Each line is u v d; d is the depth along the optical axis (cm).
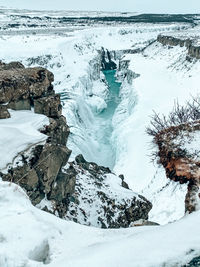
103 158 5328
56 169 1346
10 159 1163
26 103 1488
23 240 580
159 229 566
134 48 16438
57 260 570
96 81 10694
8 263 518
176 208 1902
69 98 6762
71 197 1535
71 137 4941
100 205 1600
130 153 4334
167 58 10944
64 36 13738
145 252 491
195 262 461
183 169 784
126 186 2042
